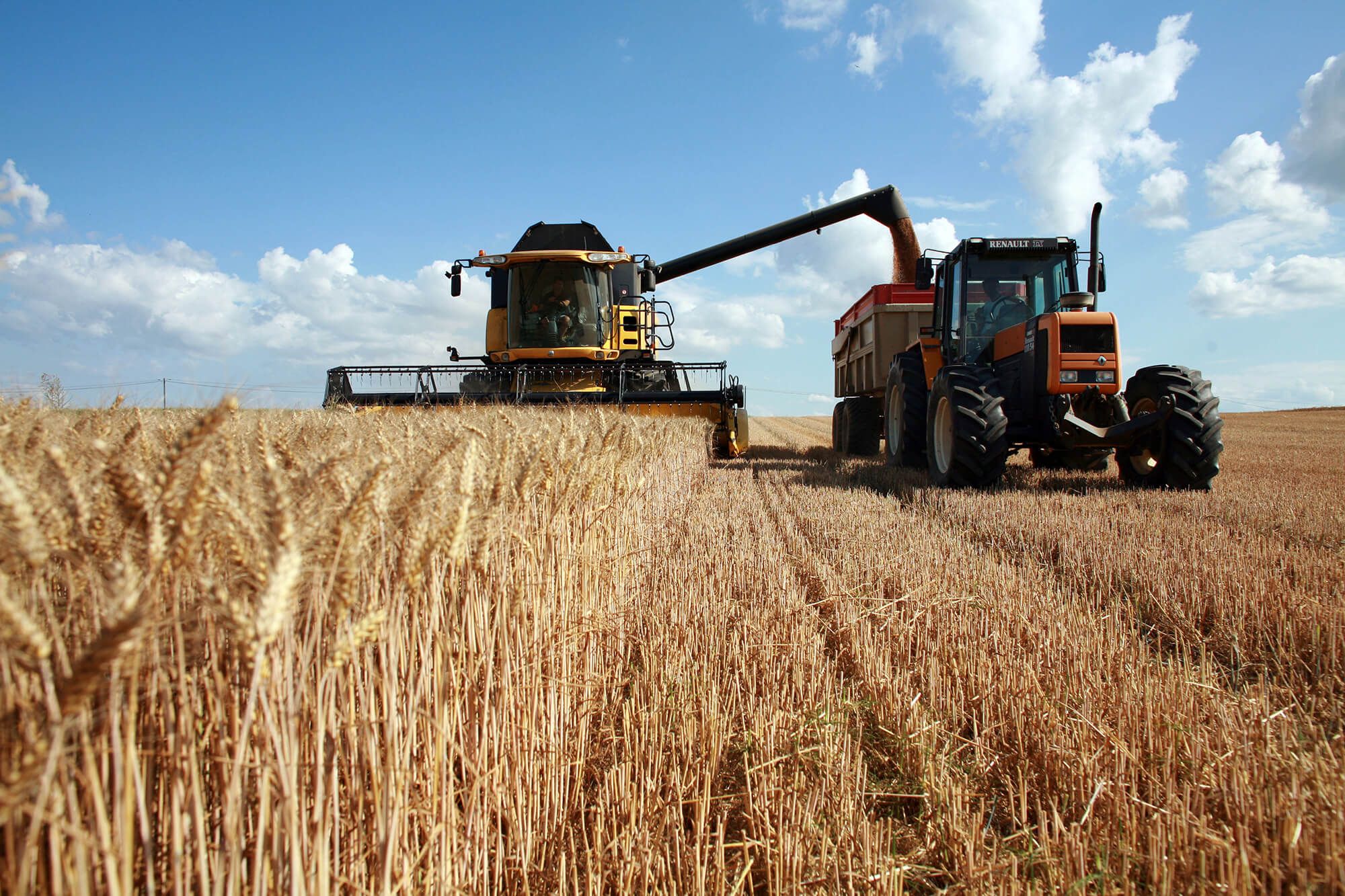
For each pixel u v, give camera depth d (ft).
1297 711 9.95
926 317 41.24
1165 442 25.70
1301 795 7.36
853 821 7.75
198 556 4.16
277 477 4.21
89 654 2.90
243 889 4.29
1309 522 20.25
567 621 9.48
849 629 12.99
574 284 37.55
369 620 4.56
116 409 6.92
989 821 8.05
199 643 4.57
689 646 11.89
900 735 9.37
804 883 6.88
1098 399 25.46
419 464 6.64
